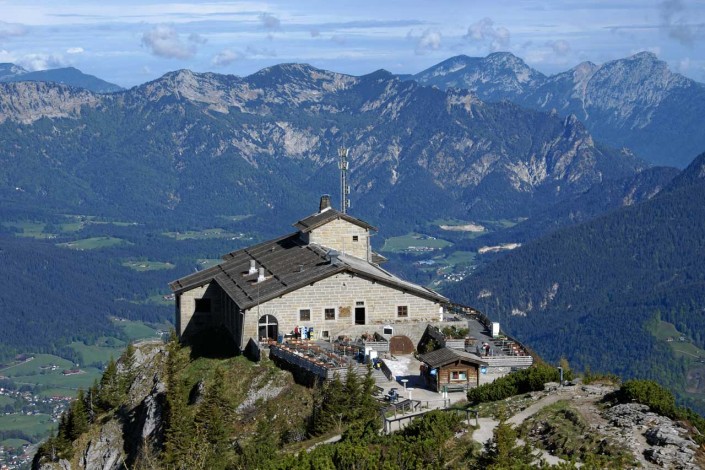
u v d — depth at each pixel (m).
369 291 103.31
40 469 103.19
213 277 121.25
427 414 67.75
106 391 112.69
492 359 91.50
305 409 85.69
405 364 95.31
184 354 110.00
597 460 55.78
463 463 59.78
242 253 136.00
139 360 119.50
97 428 106.88
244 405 90.62
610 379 73.00
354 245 124.44
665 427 58.16
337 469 62.00
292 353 93.75
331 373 86.12
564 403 65.69
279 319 102.06
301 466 61.72
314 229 123.19
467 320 114.06
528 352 97.88
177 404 85.12
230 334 114.94
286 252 123.75
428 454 60.78
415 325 103.19
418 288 105.94
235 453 80.62
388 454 61.97
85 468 101.25
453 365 83.94
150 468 78.81
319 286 102.44
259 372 94.88
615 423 60.09
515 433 60.66
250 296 104.38
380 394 83.44
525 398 70.25
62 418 109.38
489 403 71.56
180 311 121.88
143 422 96.56
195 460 75.81
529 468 54.72
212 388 86.25
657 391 63.12
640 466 54.44
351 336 102.62
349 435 69.12
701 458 54.84
